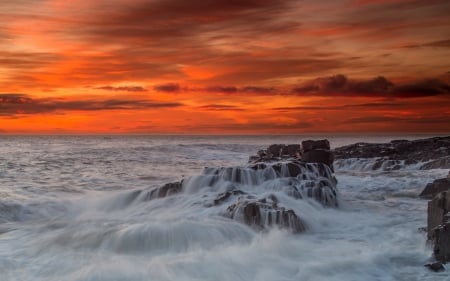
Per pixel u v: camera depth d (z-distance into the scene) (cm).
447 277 985
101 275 976
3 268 1050
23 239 1316
